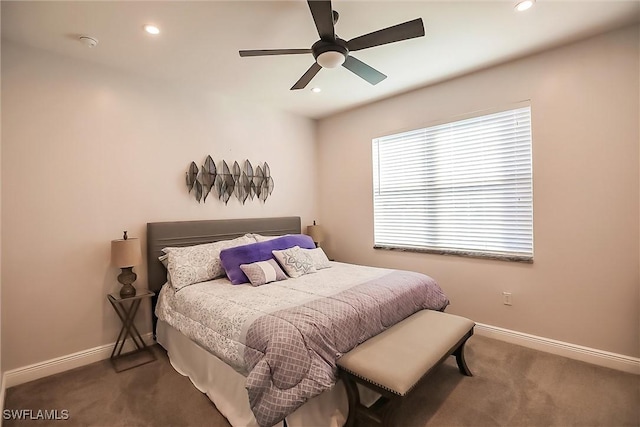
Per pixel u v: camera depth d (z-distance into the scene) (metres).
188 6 1.94
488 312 3.03
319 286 2.50
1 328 2.23
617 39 2.31
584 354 2.50
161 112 3.08
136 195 2.91
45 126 2.44
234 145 3.65
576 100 2.49
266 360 1.58
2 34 2.20
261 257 2.94
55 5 1.90
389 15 2.10
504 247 2.96
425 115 3.41
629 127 2.29
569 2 1.99
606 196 2.39
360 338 1.93
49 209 2.45
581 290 2.52
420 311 2.50
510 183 2.90
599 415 1.86
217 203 3.50
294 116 4.29
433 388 2.17
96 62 2.67
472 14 2.10
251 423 1.73
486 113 2.97
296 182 4.32
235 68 2.84
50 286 2.45
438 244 3.42
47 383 2.31
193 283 2.76
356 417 1.74
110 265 2.75
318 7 1.57
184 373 2.42
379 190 3.94
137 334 2.78
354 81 3.20
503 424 1.81
